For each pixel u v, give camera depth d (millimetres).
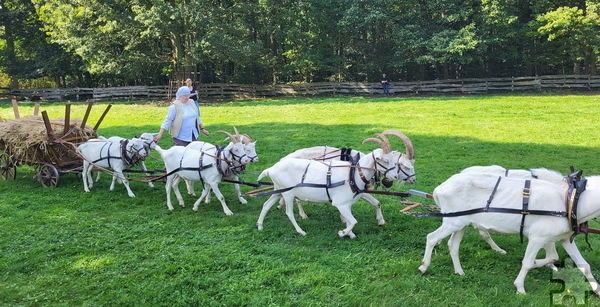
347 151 9297
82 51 31953
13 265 7605
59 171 12156
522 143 16266
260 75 41969
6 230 9188
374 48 39562
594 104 25000
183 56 34062
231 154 9891
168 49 36125
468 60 34344
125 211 10359
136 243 8484
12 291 6801
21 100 36562
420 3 37781
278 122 22141
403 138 8148
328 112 25172
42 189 12102
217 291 6668
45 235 8938
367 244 8164
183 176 10273
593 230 6312
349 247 8078
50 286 6961
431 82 34719
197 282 6863
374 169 8195
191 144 10766
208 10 30797
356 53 41562
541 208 6203
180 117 11336
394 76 42625
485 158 14383
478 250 7707
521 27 36094
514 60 40656
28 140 12070
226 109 27875
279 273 7105
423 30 35875
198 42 30938
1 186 12430
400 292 6492
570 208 6062
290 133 19109
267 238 8625
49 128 11797
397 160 8195
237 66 41531
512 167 13250
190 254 7840
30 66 39250
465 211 6633
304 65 38875
